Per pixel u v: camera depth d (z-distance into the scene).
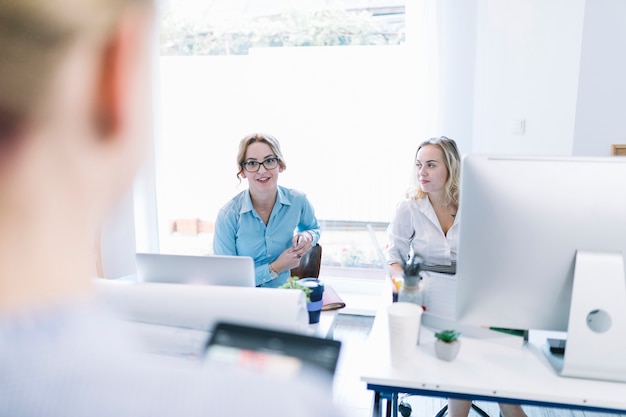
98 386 0.21
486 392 1.08
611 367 1.09
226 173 3.30
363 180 3.19
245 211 2.18
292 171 3.24
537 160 1.10
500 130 2.80
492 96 2.79
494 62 2.74
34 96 0.20
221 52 3.15
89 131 0.21
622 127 2.57
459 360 1.20
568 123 2.63
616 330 1.08
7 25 0.19
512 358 1.22
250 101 3.19
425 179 2.14
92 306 0.23
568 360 1.11
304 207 2.34
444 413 2.01
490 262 1.15
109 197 0.22
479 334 1.31
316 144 3.19
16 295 0.20
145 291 0.80
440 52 2.80
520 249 1.13
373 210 3.22
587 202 1.08
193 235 3.43
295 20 3.06
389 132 3.09
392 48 2.99
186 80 3.20
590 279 1.09
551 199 1.09
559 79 2.61
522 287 1.16
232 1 3.07
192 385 0.22
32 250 0.20
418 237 2.18
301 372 0.25
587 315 1.09
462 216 1.16
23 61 0.19
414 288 1.31
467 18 2.78
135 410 0.21
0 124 0.19
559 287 1.14
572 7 2.52
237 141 3.24
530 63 2.66
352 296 3.32
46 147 0.20
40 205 0.20
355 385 2.46
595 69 2.54
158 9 0.22
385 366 1.17
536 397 1.05
